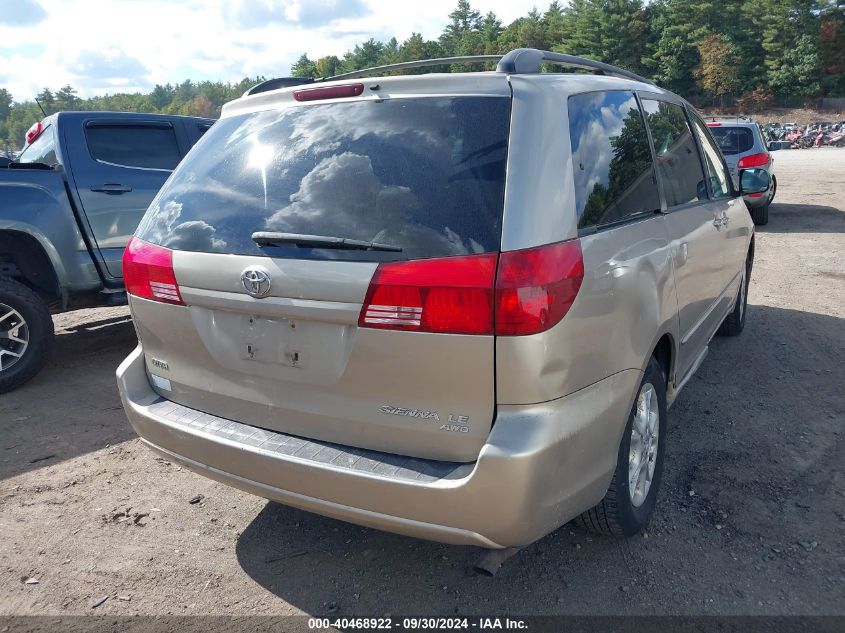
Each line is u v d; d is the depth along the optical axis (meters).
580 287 2.38
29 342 5.23
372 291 2.34
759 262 9.19
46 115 6.46
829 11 81.62
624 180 2.96
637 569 2.94
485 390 2.28
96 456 4.15
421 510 2.32
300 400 2.60
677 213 3.51
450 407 2.33
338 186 2.53
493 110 2.45
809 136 43.44
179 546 3.22
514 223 2.27
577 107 2.73
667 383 3.49
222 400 2.82
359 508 2.42
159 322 2.94
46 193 5.51
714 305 4.46
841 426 4.18
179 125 6.59
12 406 4.95
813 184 19.36
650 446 3.18
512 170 2.34
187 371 2.91
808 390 4.75
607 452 2.61
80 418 4.71
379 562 3.07
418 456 2.42
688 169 3.93
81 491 3.74
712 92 87.25
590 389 2.50
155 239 2.94
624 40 92.38
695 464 3.78
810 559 2.96
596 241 2.55
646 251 2.95
